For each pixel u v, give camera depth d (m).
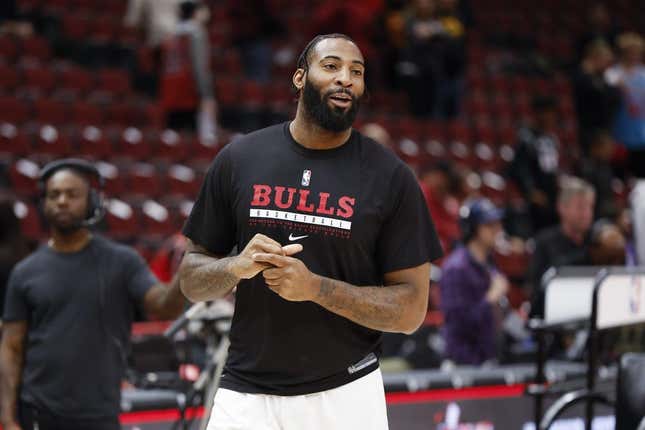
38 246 9.77
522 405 9.49
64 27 22.31
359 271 5.11
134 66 20.92
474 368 9.69
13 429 6.81
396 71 23.27
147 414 8.10
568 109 25.20
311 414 5.06
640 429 6.48
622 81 22.66
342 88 4.96
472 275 10.36
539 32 29.55
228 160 5.24
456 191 14.85
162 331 10.52
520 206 19.20
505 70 25.39
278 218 5.03
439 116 22.94
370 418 5.12
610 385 8.95
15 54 20.58
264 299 5.05
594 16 28.41
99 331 6.94
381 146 5.24
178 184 16.77
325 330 5.05
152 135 17.88
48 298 6.91
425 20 22.98
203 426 6.82
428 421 9.05
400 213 5.14
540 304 8.43
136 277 7.12
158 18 20.39
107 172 16.20
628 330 9.45
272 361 5.08
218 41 24.19
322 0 26.20
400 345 11.21
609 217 15.77
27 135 16.83
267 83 22.00
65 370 6.82
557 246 11.24
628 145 22.48
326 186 5.05
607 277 7.82
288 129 5.23
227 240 5.35
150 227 15.38
